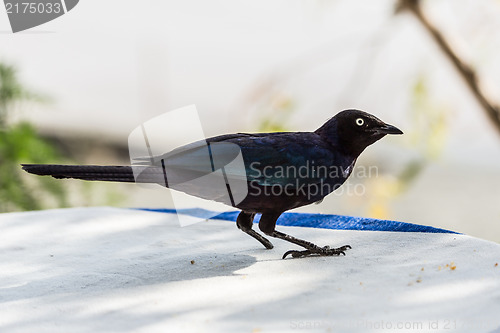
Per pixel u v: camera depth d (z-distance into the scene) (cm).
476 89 952
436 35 952
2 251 476
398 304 349
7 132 874
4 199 859
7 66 893
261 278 404
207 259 451
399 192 923
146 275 417
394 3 977
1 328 336
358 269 414
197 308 354
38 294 385
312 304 354
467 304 346
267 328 324
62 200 888
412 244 462
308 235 505
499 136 973
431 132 920
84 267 437
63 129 1313
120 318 344
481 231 1052
